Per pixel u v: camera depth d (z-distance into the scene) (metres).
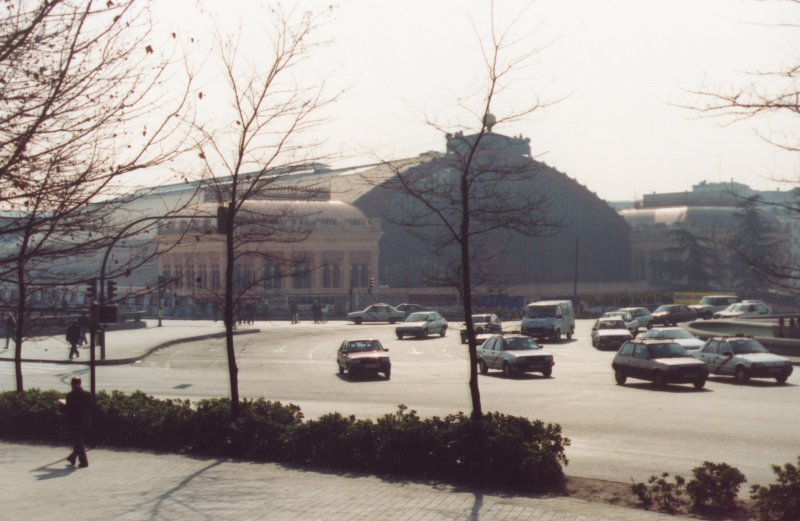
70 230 9.75
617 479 15.70
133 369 40.97
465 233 17.31
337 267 108.69
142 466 17.48
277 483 15.38
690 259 125.06
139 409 20.44
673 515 12.77
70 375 38.03
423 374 38.06
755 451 18.42
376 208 113.06
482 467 15.24
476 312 92.19
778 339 44.66
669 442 19.61
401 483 15.31
